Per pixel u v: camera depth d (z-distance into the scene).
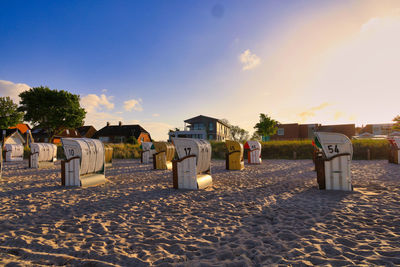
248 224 3.87
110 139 60.25
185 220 4.14
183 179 7.11
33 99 40.53
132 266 2.52
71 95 43.84
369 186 6.96
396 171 10.55
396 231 3.40
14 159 21.50
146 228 3.73
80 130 65.56
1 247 2.99
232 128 74.44
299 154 22.20
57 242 3.20
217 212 4.59
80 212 4.67
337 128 42.53
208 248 2.94
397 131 31.84
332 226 3.64
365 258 2.57
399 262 2.46
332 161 6.46
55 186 7.77
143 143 18.50
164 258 2.68
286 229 3.57
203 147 7.65
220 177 9.78
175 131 47.44
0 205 5.25
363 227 3.59
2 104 43.12
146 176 10.30
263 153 23.08
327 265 2.44
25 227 3.79
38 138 54.75
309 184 7.62
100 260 2.67
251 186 7.48
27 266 2.49
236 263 2.53
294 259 2.60
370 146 19.58
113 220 4.16
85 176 8.17
